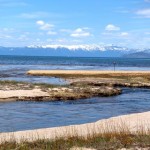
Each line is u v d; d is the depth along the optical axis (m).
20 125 29.83
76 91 52.62
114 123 26.25
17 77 88.06
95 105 43.53
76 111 38.38
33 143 18.42
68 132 22.19
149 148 16.91
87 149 16.92
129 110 39.62
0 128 28.38
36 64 195.38
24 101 45.16
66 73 94.12
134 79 78.50
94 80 74.94
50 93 49.28
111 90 56.31
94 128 23.28
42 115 35.31
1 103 42.91
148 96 54.94
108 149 16.89
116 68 152.75
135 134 20.36
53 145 17.80
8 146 17.66
